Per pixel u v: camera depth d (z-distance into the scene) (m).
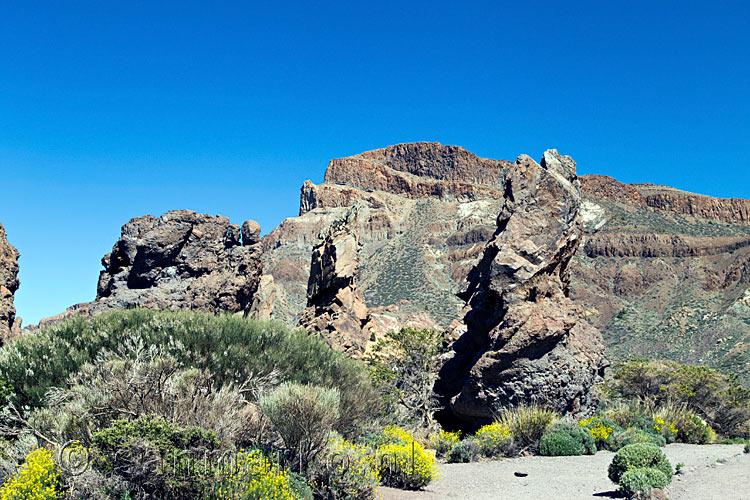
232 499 9.35
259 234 36.38
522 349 23.64
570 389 23.88
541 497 13.01
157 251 32.88
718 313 134.88
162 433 9.65
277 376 15.66
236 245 35.75
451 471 17.22
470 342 28.00
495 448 20.03
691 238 181.50
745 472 14.23
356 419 16.73
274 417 12.20
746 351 109.56
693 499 11.67
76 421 10.66
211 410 11.76
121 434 9.34
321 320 32.59
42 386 12.86
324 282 33.69
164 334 15.77
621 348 127.19
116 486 9.13
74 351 14.46
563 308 25.27
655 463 13.88
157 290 31.98
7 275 25.98
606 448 20.44
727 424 34.38
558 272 26.30
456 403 24.70
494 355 23.77
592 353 26.34
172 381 11.73
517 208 26.33
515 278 24.84
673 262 175.88
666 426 23.61
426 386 27.39
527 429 20.59
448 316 136.25
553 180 26.48
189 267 33.53
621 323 142.38
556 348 24.14
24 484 8.34
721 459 16.61
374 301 160.88
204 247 34.50
